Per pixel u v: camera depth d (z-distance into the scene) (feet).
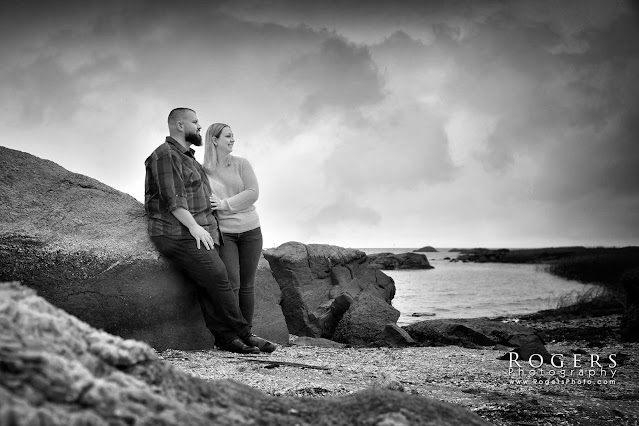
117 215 24.73
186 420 7.13
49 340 7.28
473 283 113.70
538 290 94.89
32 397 6.30
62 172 24.86
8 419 5.76
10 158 23.97
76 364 6.95
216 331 24.98
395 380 19.31
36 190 23.52
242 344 24.94
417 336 33.99
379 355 26.30
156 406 7.18
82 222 23.54
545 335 38.19
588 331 39.55
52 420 6.02
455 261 268.21
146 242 24.22
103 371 7.45
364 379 18.88
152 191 24.29
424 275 147.13
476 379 20.54
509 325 33.42
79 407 6.54
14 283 8.07
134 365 7.95
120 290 23.13
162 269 24.11
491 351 29.01
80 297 22.35
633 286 36.04
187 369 19.39
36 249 21.80
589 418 15.16
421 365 23.47
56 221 23.00
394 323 34.88
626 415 15.57
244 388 9.10
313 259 39.22
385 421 8.06
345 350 28.45
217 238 25.05
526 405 16.22
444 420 8.54
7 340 6.92
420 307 69.82
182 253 23.89
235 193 26.40
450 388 18.49
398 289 98.68
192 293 25.03
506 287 102.83
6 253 21.33
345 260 40.65
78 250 22.47
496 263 247.70
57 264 22.00
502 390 18.57
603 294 66.80
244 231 26.16
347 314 35.32
